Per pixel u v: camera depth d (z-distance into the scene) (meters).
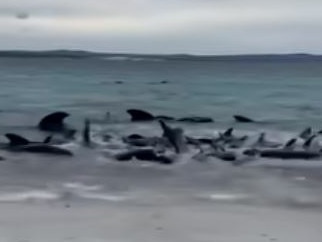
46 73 137.00
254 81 108.50
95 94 63.84
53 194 15.00
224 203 14.16
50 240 10.51
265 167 19.55
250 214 12.92
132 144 23.91
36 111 42.16
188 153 22.16
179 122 35.03
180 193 15.36
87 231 11.20
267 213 13.04
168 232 11.21
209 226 11.73
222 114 42.59
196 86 86.25
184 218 12.40
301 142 25.20
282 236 11.05
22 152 22.03
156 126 33.00
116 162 20.47
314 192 15.62
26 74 125.75
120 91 70.44
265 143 24.95
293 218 12.58
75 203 13.93
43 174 18.09
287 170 19.05
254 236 11.01
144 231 11.26
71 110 43.75
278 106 49.84
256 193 15.44
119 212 12.95
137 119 35.94
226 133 26.84
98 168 19.30
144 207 13.55
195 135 29.11
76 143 24.50
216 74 161.25
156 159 20.80
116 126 32.88
